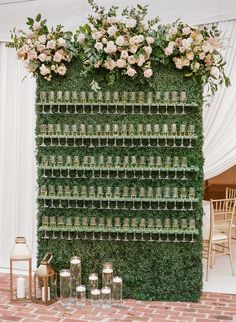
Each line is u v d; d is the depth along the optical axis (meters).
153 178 4.84
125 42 4.67
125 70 4.75
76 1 6.00
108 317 4.40
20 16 6.14
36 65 4.86
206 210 5.70
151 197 4.82
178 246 4.87
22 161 6.18
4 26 6.18
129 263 4.92
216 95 5.62
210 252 5.56
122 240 4.89
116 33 4.68
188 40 4.59
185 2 5.68
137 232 4.82
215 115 5.64
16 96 6.16
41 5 6.09
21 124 6.17
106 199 4.84
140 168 4.78
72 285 4.93
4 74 6.20
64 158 4.95
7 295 5.03
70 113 4.92
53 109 4.94
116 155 4.89
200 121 4.81
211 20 5.61
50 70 4.84
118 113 4.85
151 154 4.85
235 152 5.61
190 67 4.72
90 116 4.90
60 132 4.90
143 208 4.87
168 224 4.84
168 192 4.80
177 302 4.84
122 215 4.91
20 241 4.79
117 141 4.87
